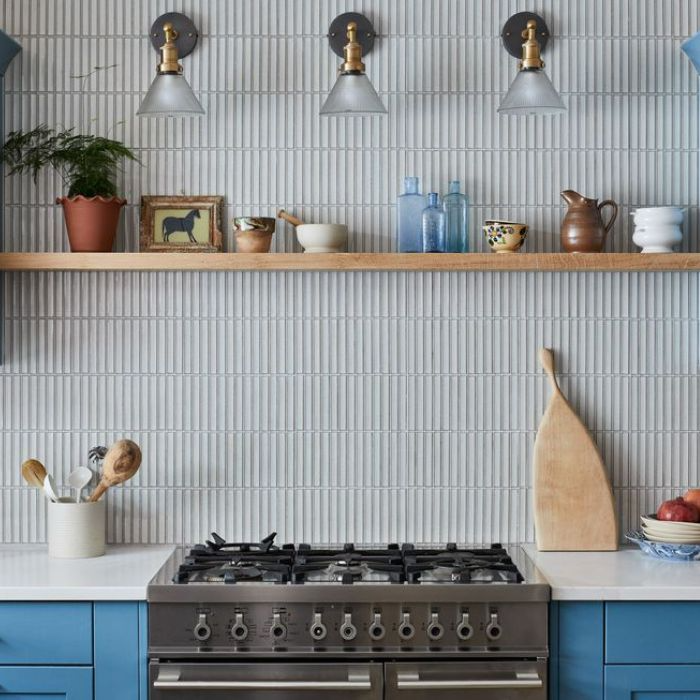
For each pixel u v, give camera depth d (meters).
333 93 2.79
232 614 2.54
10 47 2.97
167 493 3.05
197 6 3.05
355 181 3.06
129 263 2.82
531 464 3.05
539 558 2.88
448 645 2.54
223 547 2.92
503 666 2.54
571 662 2.55
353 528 3.05
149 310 3.05
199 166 3.05
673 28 3.05
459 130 3.05
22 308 3.04
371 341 3.05
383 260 2.83
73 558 2.85
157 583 2.55
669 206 3.06
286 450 3.06
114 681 2.54
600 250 2.93
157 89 2.78
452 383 3.05
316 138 3.06
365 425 3.06
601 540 2.98
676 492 3.06
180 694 2.53
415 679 2.52
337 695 2.54
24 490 3.05
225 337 3.05
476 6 3.05
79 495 2.94
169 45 2.80
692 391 3.06
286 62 3.05
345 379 3.06
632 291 3.05
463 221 2.97
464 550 2.87
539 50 2.84
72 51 3.05
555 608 2.56
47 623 2.53
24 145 3.04
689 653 2.56
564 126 3.06
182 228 3.03
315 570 2.67
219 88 3.05
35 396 3.05
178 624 2.53
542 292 3.05
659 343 3.06
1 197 3.01
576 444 3.01
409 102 3.05
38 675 2.54
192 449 3.06
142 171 3.05
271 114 3.05
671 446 3.06
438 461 3.06
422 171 3.06
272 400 3.06
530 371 3.05
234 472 3.06
